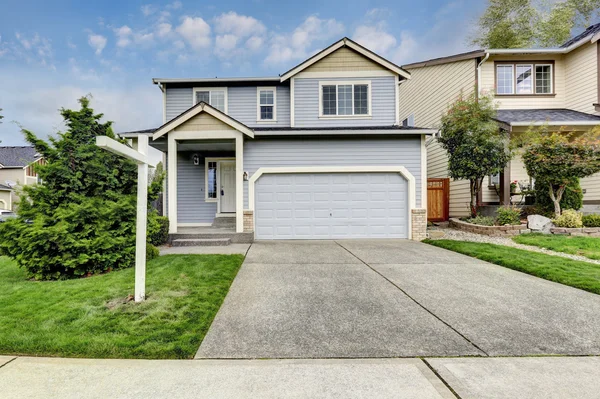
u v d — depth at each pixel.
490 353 2.91
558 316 3.75
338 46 11.70
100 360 2.76
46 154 5.62
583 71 12.29
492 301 4.25
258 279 5.29
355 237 9.88
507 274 5.59
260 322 3.58
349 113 11.82
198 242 8.76
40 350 2.87
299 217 9.84
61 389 2.36
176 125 9.21
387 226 9.88
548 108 12.98
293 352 2.92
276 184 9.84
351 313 3.85
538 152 9.27
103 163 5.97
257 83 12.46
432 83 14.91
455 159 10.42
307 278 5.35
